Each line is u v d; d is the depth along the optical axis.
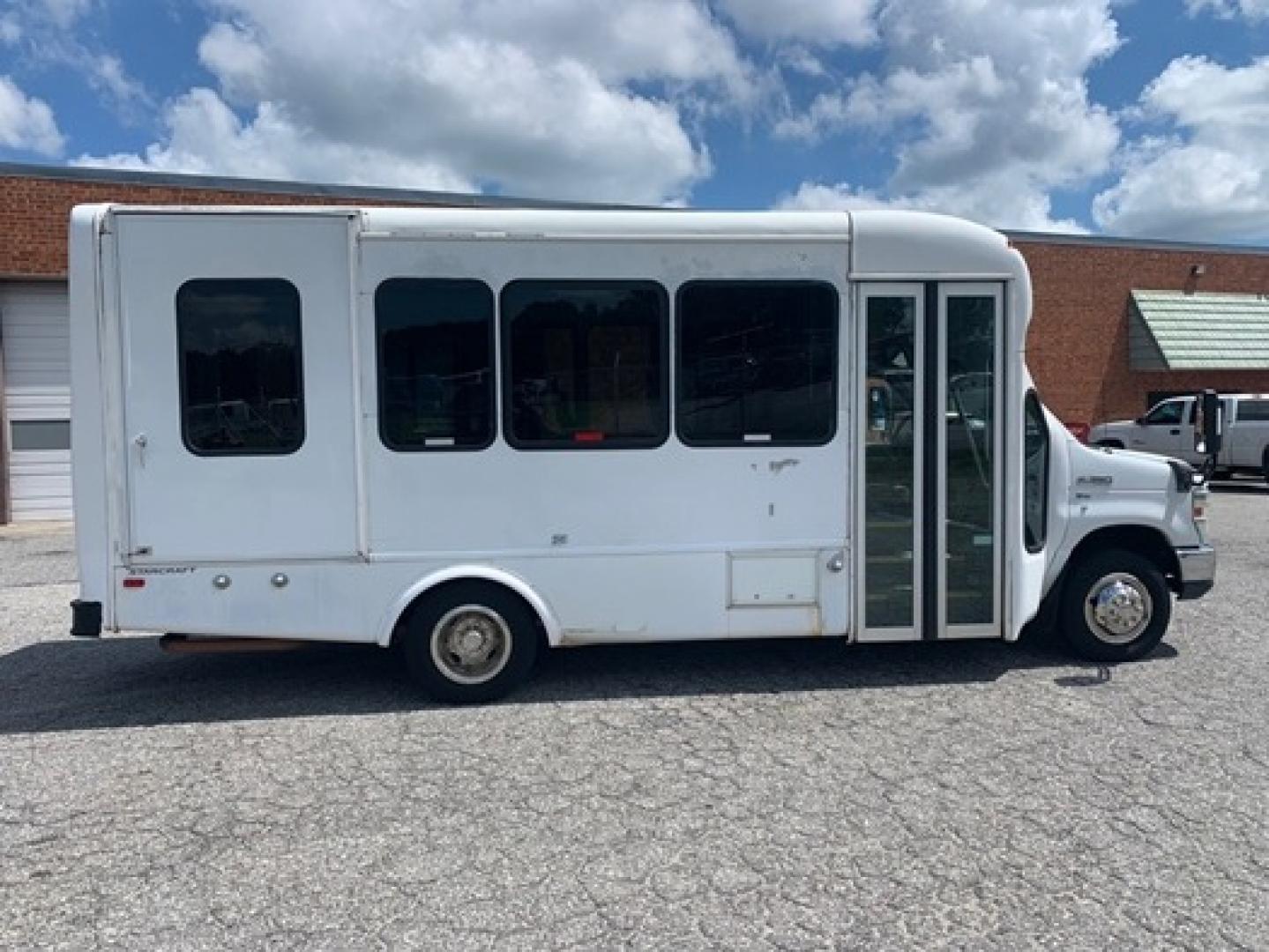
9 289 12.88
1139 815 3.81
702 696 5.33
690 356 5.23
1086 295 20.00
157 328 4.88
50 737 4.82
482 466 5.12
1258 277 21.61
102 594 4.93
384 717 5.06
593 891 3.28
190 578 4.98
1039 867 3.41
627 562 5.25
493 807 3.94
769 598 5.36
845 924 3.07
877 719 4.93
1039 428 5.78
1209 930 3.01
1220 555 10.04
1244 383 21.27
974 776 4.21
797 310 5.30
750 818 3.82
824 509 5.38
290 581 5.04
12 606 8.09
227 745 4.68
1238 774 4.20
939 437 5.42
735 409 5.29
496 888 3.31
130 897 3.26
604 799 4.01
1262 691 5.35
